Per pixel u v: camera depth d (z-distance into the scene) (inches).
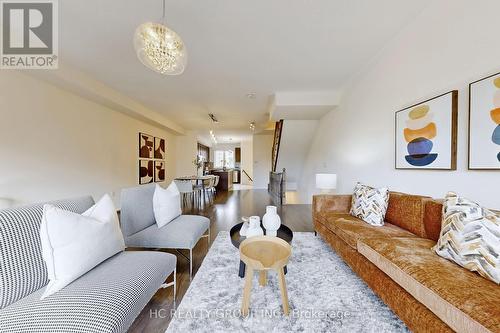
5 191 106.1
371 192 94.7
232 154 518.9
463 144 66.9
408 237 72.1
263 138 366.6
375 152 112.8
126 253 62.3
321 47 101.2
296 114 183.6
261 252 63.3
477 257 46.4
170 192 101.5
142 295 47.1
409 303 48.9
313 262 90.4
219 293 68.6
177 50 67.1
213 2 72.6
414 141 85.0
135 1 72.0
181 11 76.8
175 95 166.4
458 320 37.2
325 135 185.6
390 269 55.8
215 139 429.7
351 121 138.4
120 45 99.0
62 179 135.3
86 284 45.1
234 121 258.8
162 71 72.0
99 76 132.6
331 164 172.2
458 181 68.4
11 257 42.4
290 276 79.0
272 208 82.9
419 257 55.6
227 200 252.4
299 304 63.4
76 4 73.6
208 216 174.7
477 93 61.4
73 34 90.7
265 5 74.2
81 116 148.9
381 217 88.4
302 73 127.3
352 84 136.6
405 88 90.5
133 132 211.5
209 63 114.9
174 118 246.2
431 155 77.3
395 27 89.3
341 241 86.2
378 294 61.1
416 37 83.8
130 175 207.5
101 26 85.4
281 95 157.8
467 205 53.6
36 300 41.3
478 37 62.1
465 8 65.6
